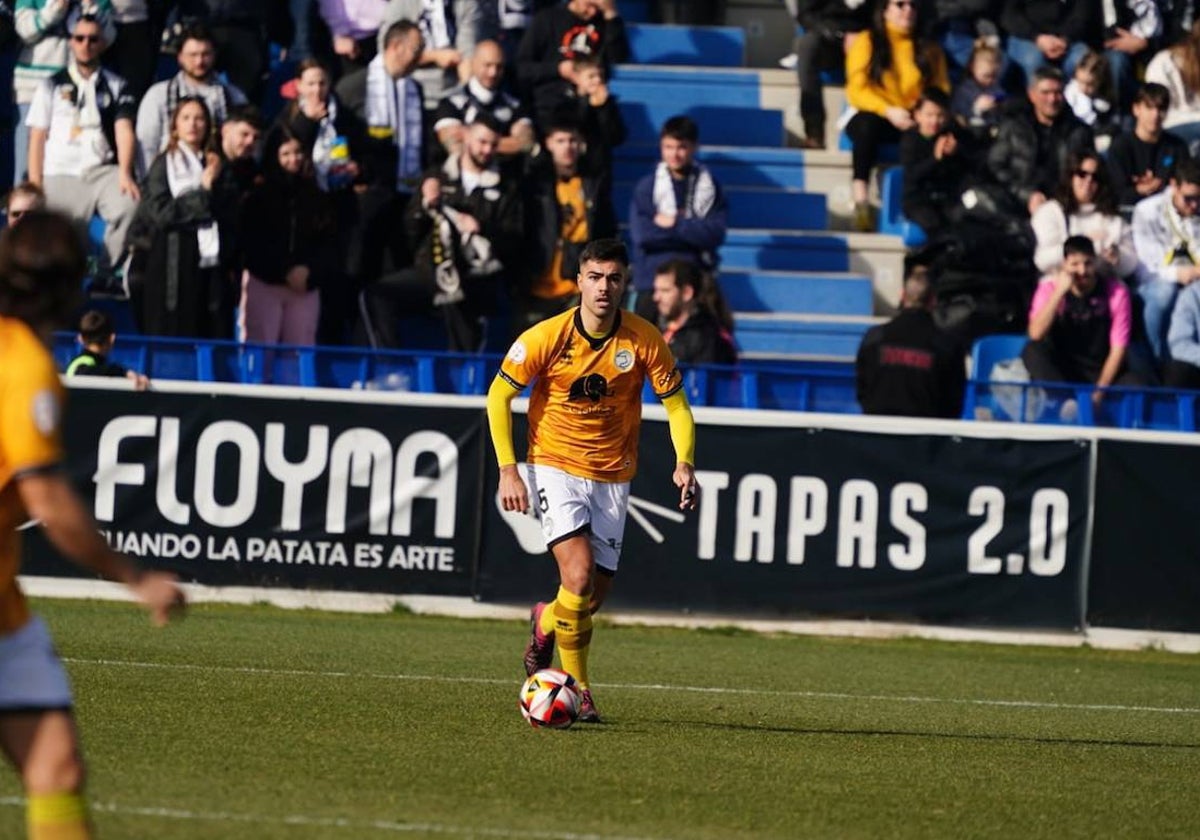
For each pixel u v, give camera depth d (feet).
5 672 43.29
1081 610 134.41
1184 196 161.38
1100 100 179.32
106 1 163.84
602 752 75.77
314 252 152.66
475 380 137.49
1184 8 192.13
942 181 169.68
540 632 86.63
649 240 160.76
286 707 84.02
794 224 186.39
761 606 133.18
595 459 84.17
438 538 132.26
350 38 174.60
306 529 131.34
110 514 130.31
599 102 164.35
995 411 142.10
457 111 160.56
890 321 140.36
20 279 42.37
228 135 151.02
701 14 205.16
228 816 57.72
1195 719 100.78
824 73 195.83
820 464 133.28
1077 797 72.02
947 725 92.27
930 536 133.69
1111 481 134.51
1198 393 143.33
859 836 61.31
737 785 69.67
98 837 53.72
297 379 136.15
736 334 171.83
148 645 106.32
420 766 69.72
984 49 181.47
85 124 157.28
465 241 153.48
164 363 135.85
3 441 41.60
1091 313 156.56
